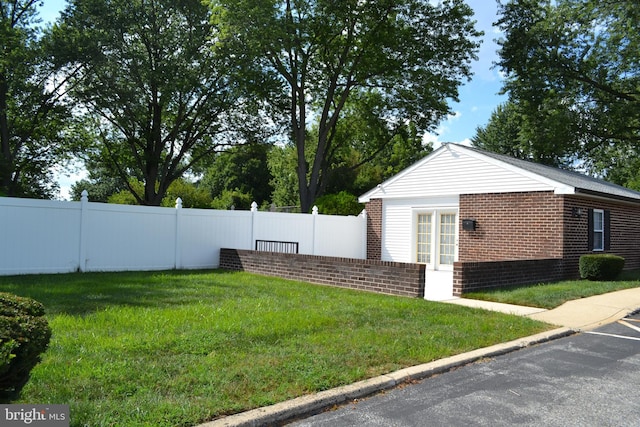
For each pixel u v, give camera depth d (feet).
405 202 61.77
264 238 54.70
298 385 14.80
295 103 85.15
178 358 16.70
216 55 79.56
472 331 23.12
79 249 42.32
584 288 38.09
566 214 46.19
